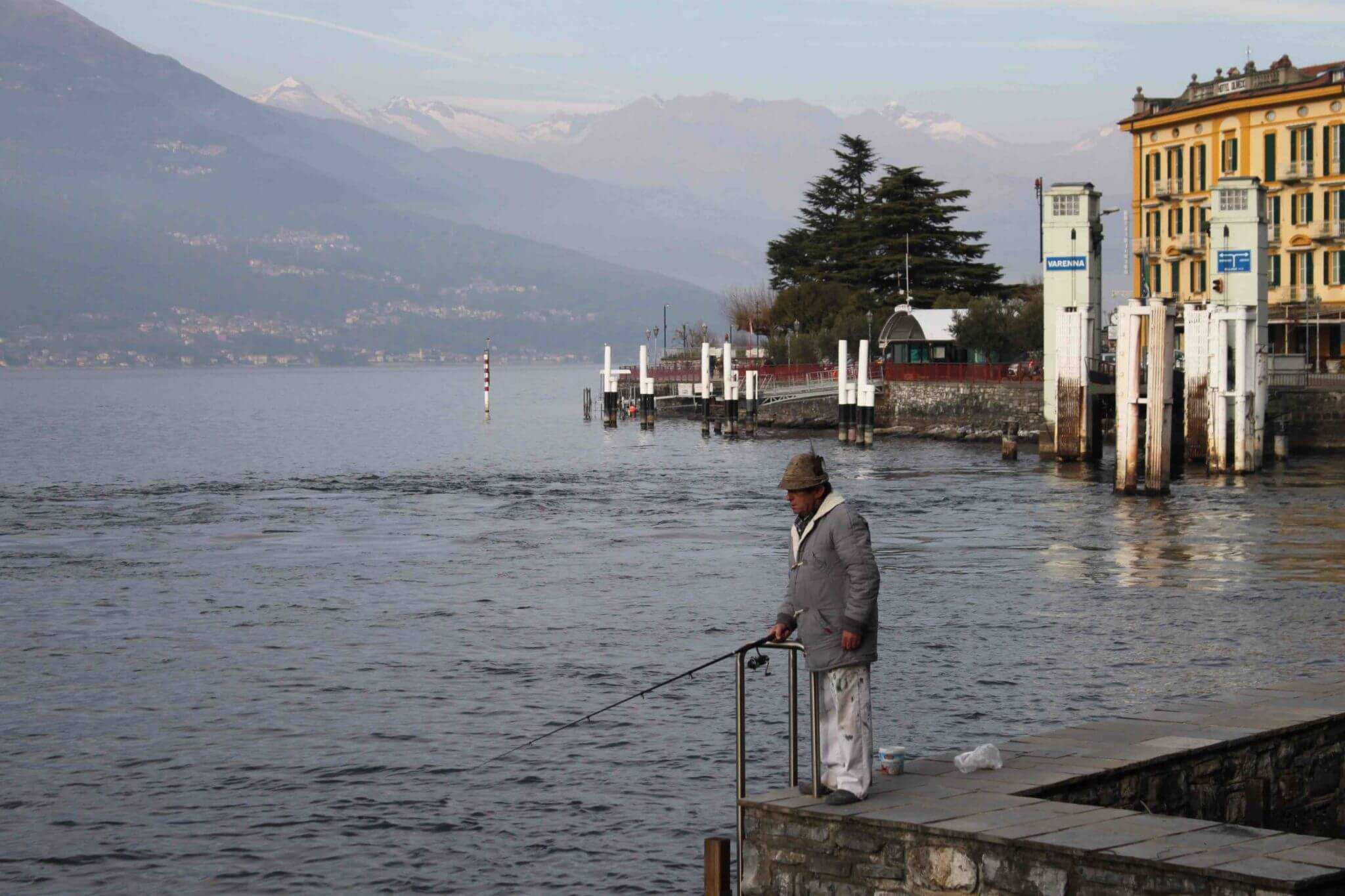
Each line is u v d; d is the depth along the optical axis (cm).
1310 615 3684
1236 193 7538
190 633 3628
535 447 11688
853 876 1371
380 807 2220
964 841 1309
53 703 2891
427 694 2933
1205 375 7800
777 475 8525
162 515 6606
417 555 5106
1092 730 1684
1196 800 1596
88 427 16012
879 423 12206
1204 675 3017
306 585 4428
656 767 2397
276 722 2723
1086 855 1248
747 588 4262
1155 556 4794
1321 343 10919
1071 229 8400
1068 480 7575
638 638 3509
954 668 3094
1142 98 12606
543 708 2803
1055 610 3809
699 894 1867
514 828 2117
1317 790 1733
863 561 1414
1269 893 1168
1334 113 10825
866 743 1421
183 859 2017
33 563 4953
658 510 6569
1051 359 8725
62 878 1956
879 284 17312
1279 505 6212
